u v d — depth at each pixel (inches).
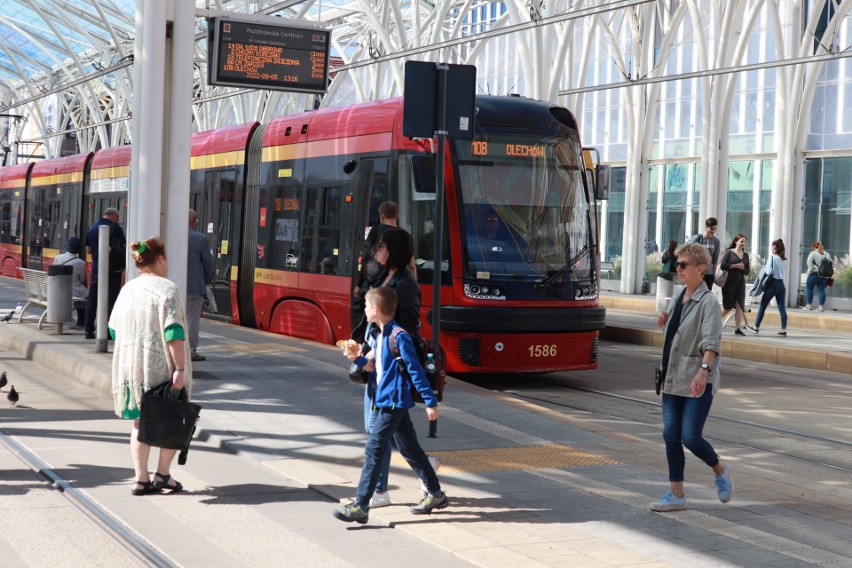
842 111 1237.7
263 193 759.7
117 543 263.3
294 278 708.0
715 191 1288.1
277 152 743.1
